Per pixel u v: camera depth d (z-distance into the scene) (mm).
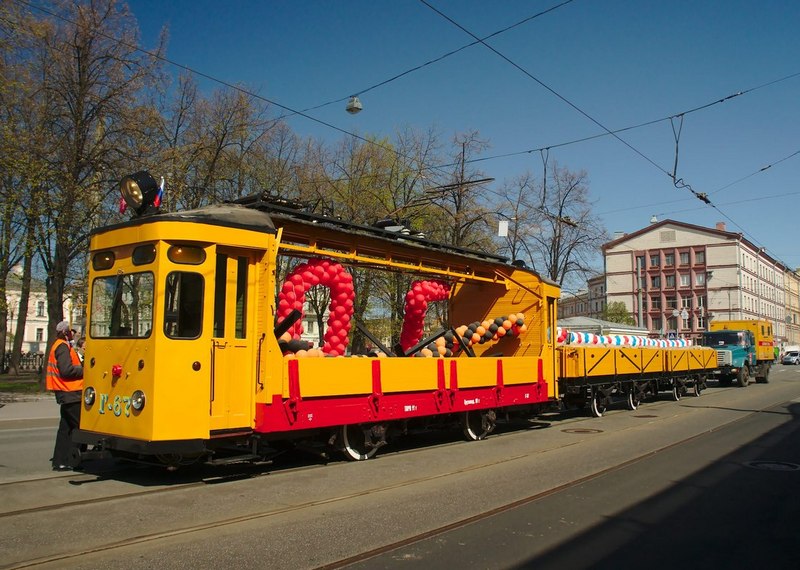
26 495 7180
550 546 5688
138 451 7324
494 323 14055
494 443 12031
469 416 12320
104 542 5508
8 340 60344
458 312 15148
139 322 7730
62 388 8641
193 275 7828
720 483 8500
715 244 76125
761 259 82688
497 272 14133
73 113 21688
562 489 7992
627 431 14055
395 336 28812
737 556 5531
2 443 11711
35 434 13305
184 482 7992
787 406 20391
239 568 4945
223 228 8039
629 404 19578
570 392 16547
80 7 21438
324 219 9664
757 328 34562
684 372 23844
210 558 5156
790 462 10102
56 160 21656
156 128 23125
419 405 10609
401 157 30453
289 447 9633
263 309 8359
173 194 23297
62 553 5199
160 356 7461
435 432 13672
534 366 13703
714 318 74875
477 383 11945
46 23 20359
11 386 25203
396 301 27391
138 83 22484
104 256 8422
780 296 90062
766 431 14023
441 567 5086
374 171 30203
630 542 5859
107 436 7754
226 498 7164
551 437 12992
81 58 21688
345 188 30219
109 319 8156
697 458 10438
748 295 76938
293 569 4953
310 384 8719
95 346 8219
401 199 30438
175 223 7730
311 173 29766
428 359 10844
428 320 26594
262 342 8297
